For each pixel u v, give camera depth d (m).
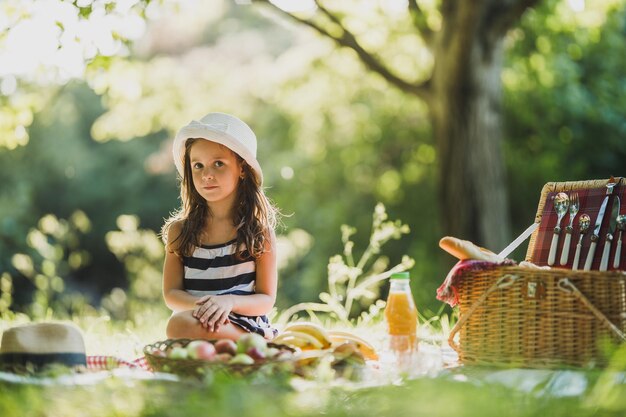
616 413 3.00
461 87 9.73
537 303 3.76
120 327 8.23
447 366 3.86
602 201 4.37
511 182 14.09
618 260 4.20
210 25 21.31
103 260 20.66
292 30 20.69
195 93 15.27
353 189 15.95
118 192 20.69
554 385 3.24
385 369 3.58
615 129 13.77
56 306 11.90
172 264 4.43
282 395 3.04
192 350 3.36
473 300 3.91
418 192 15.32
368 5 11.59
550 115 13.81
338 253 15.58
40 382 3.23
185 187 4.50
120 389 3.13
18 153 20.09
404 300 3.75
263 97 16.67
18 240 15.93
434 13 10.98
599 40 13.15
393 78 10.09
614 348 3.64
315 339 3.69
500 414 2.92
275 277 4.40
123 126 14.38
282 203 16.17
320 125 16.12
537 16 11.64
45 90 18.12
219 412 2.85
